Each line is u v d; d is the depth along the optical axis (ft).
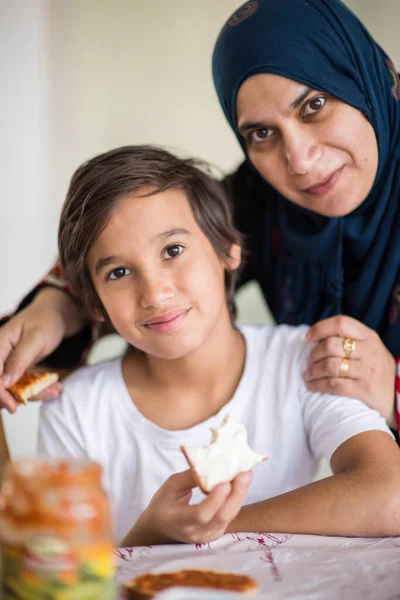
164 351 3.50
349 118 3.75
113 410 3.87
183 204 3.66
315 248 4.39
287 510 2.93
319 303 4.61
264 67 3.74
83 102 10.46
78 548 1.66
